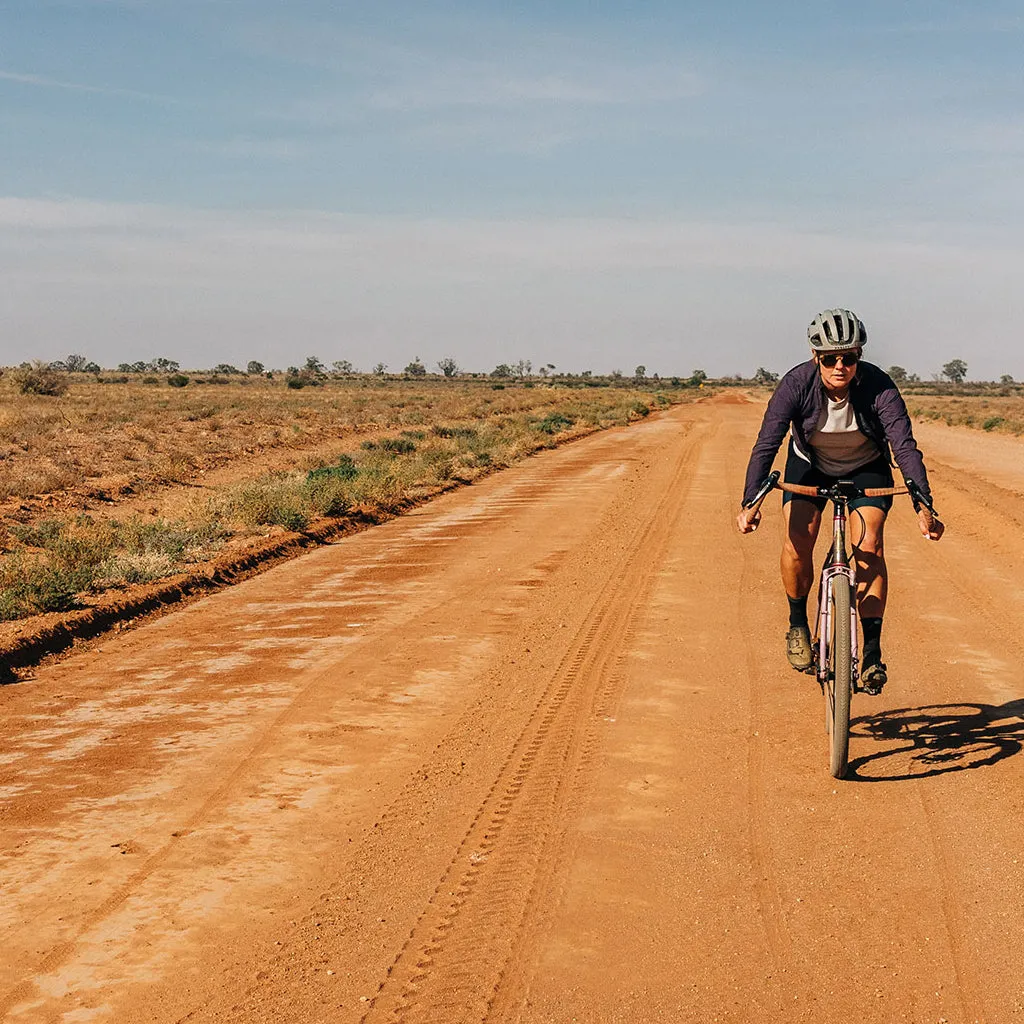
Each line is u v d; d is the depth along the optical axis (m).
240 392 91.06
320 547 14.96
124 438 32.69
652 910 4.36
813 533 5.79
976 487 20.06
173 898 4.60
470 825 5.30
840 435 5.50
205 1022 3.67
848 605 5.42
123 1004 3.80
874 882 4.53
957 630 8.98
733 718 6.82
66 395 67.00
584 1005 3.68
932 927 4.13
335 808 5.57
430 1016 3.65
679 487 20.66
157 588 11.40
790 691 7.36
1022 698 7.03
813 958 3.94
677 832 5.12
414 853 5.00
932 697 7.10
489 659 8.50
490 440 33.97
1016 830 4.98
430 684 7.83
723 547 13.51
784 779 5.74
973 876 4.54
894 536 14.19
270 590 11.81
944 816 5.16
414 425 45.06
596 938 4.14
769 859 4.79
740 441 34.22
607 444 34.38
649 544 13.90
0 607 9.85
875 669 5.68
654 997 3.71
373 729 6.84
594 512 17.42
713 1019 3.56
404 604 10.72
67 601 10.39
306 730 6.84
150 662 8.78
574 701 7.30
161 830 5.32
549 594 10.95
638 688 7.55
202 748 6.54
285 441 35.38
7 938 4.29
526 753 6.30
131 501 22.05
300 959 4.07
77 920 4.43
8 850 5.12
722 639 8.89
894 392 5.41
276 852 5.05
